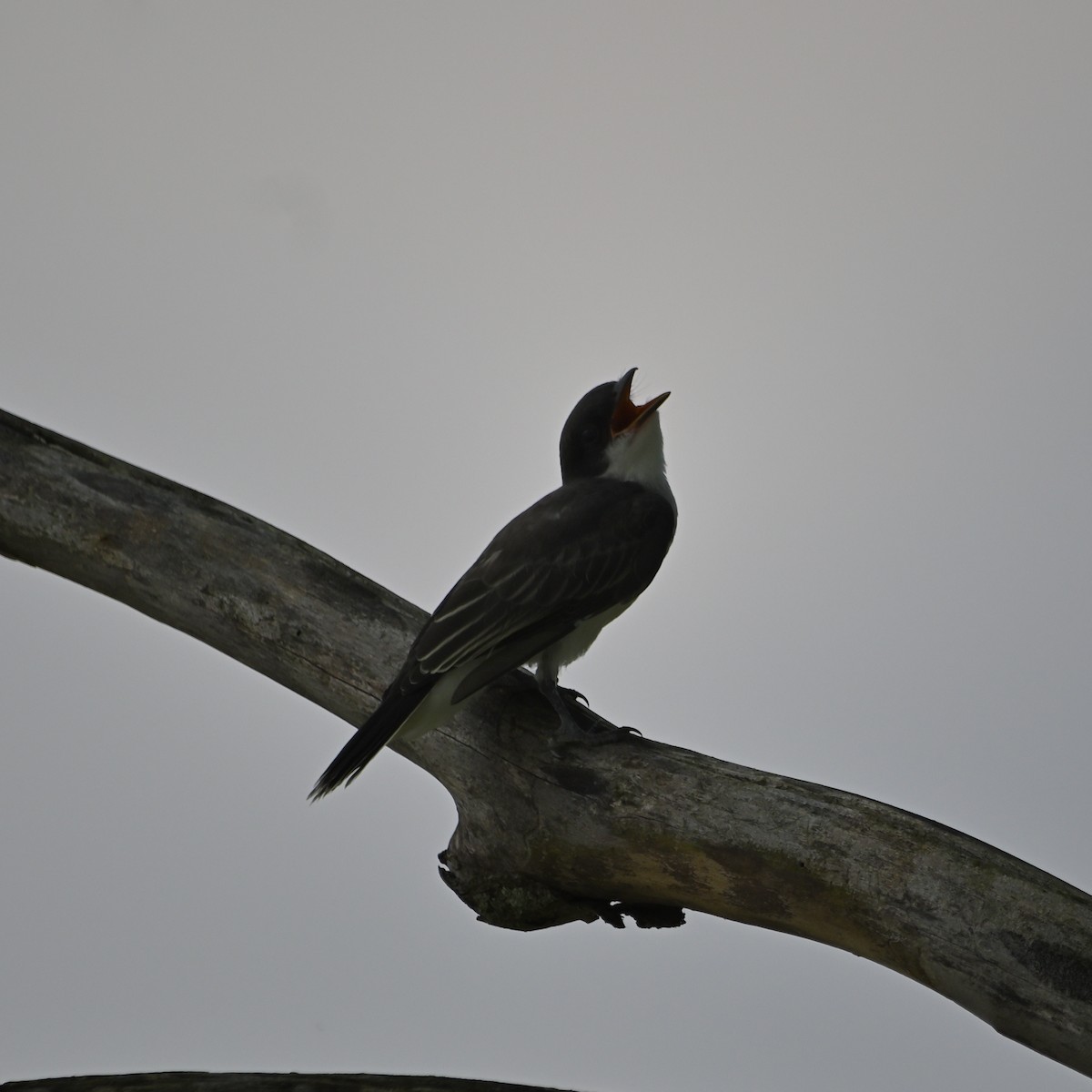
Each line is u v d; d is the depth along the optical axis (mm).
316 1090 8578
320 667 11609
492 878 10719
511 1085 8617
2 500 12430
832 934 9438
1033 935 8547
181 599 12047
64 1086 8688
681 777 9945
